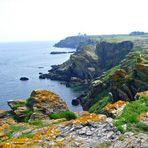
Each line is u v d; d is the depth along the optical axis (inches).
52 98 1391.5
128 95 2561.5
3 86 6166.3
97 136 614.2
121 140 582.9
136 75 2625.5
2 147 609.0
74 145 588.7
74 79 6486.2
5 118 1294.3
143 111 716.0
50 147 589.6
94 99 3538.4
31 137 696.4
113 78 2704.2
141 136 581.3
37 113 1256.8
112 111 811.4
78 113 1147.3
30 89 5782.5
